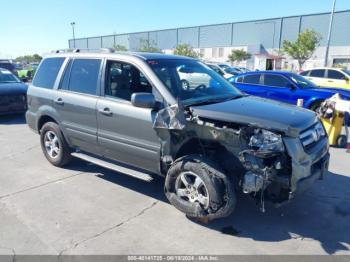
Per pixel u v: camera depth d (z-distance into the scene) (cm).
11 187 482
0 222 380
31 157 623
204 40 6594
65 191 467
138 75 424
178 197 389
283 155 330
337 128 711
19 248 331
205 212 365
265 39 5834
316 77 1418
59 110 518
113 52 468
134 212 406
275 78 1007
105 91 454
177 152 387
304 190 344
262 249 331
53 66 548
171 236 354
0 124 946
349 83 1313
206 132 351
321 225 377
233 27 6194
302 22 5331
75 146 518
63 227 371
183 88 420
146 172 432
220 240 347
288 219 390
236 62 5247
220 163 371
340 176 529
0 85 1000
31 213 402
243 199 438
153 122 388
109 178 515
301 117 368
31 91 575
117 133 434
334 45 4934
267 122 336
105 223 380
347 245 338
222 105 386
